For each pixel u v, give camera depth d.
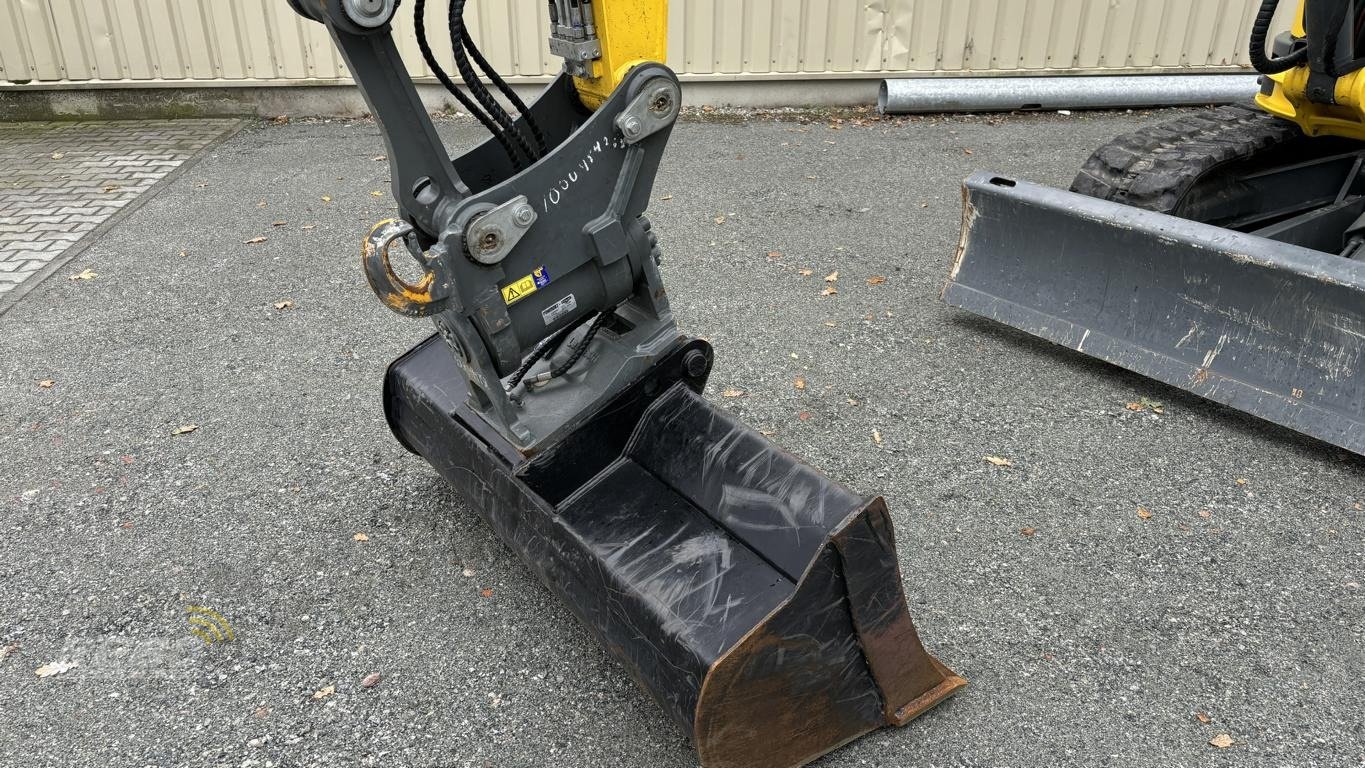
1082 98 7.82
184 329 4.55
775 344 4.29
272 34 7.47
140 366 4.23
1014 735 2.39
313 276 5.09
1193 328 3.61
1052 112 8.00
